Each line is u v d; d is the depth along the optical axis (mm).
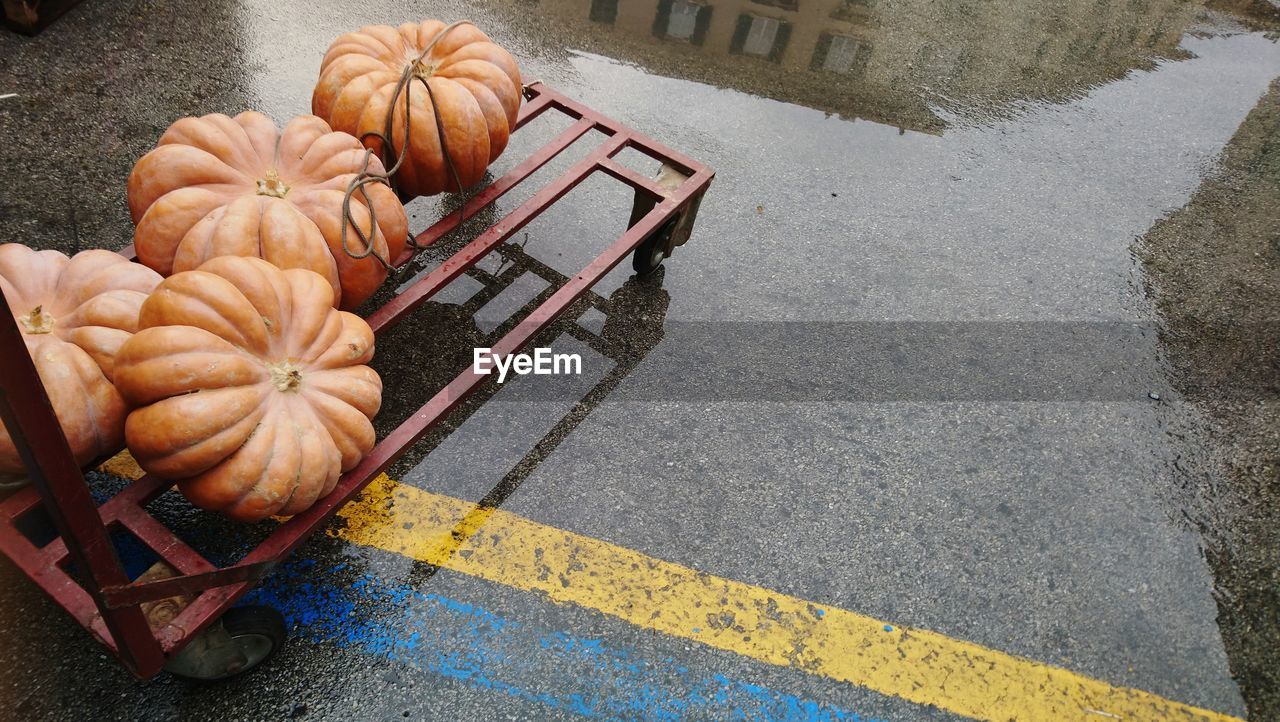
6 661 2709
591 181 4609
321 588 2992
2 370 1536
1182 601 3305
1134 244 4785
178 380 2326
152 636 2211
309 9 5352
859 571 3271
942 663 3057
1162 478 3697
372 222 2936
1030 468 3678
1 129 4250
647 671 2924
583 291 3455
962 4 6500
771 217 4637
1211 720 3008
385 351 3688
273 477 2426
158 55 4828
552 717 2791
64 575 2355
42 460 1685
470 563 3115
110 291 2643
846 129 5250
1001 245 4691
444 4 5602
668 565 3201
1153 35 6441
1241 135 5625
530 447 3480
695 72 5441
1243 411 3992
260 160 3016
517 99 3734
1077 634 3180
